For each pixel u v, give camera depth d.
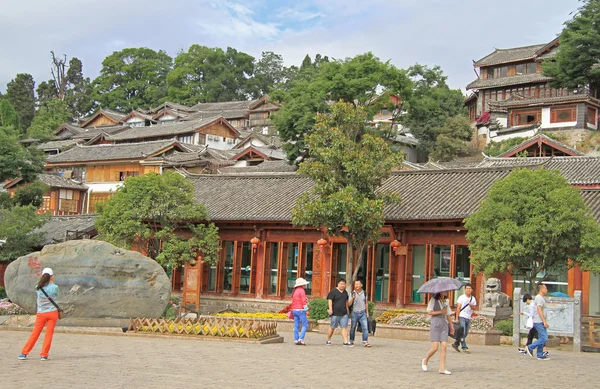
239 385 13.34
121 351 18.77
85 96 135.00
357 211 28.61
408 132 81.56
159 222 37.31
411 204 33.47
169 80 130.25
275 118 63.28
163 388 12.71
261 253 37.06
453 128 78.56
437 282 16.34
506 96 85.12
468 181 35.22
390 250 33.59
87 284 25.69
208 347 20.44
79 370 14.77
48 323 16.47
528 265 27.06
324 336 26.77
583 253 25.88
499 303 27.44
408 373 15.85
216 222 37.75
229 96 128.12
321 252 35.50
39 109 132.12
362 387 13.54
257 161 75.56
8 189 65.56
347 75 60.62
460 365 17.86
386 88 61.25
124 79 137.25
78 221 50.41
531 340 21.72
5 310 28.69
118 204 35.62
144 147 74.94
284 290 36.53
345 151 30.36
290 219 35.00
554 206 25.72
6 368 14.74
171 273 39.28
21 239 42.34
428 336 26.03
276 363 16.98
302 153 62.88
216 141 90.50
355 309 22.28
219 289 38.22
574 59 69.94
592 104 69.75
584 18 69.38
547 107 71.75
